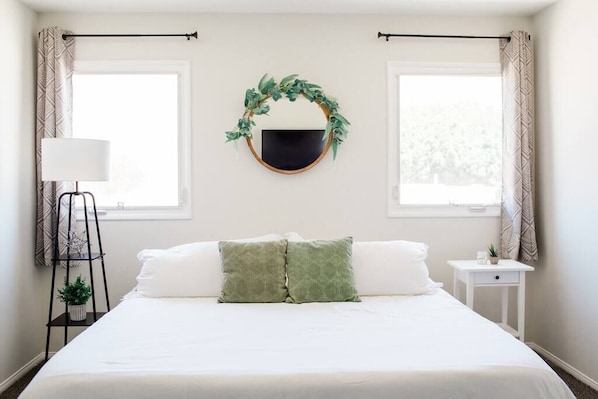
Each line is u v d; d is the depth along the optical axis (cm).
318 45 331
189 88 327
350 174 334
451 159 342
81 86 330
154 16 325
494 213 340
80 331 326
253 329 204
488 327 205
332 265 257
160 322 213
